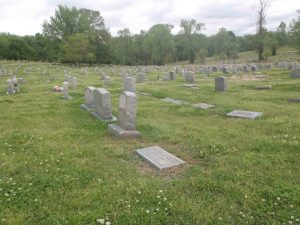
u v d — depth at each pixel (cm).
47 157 638
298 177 534
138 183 511
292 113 1045
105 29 7606
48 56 7500
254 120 959
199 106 1226
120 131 798
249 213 420
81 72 3747
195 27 8075
